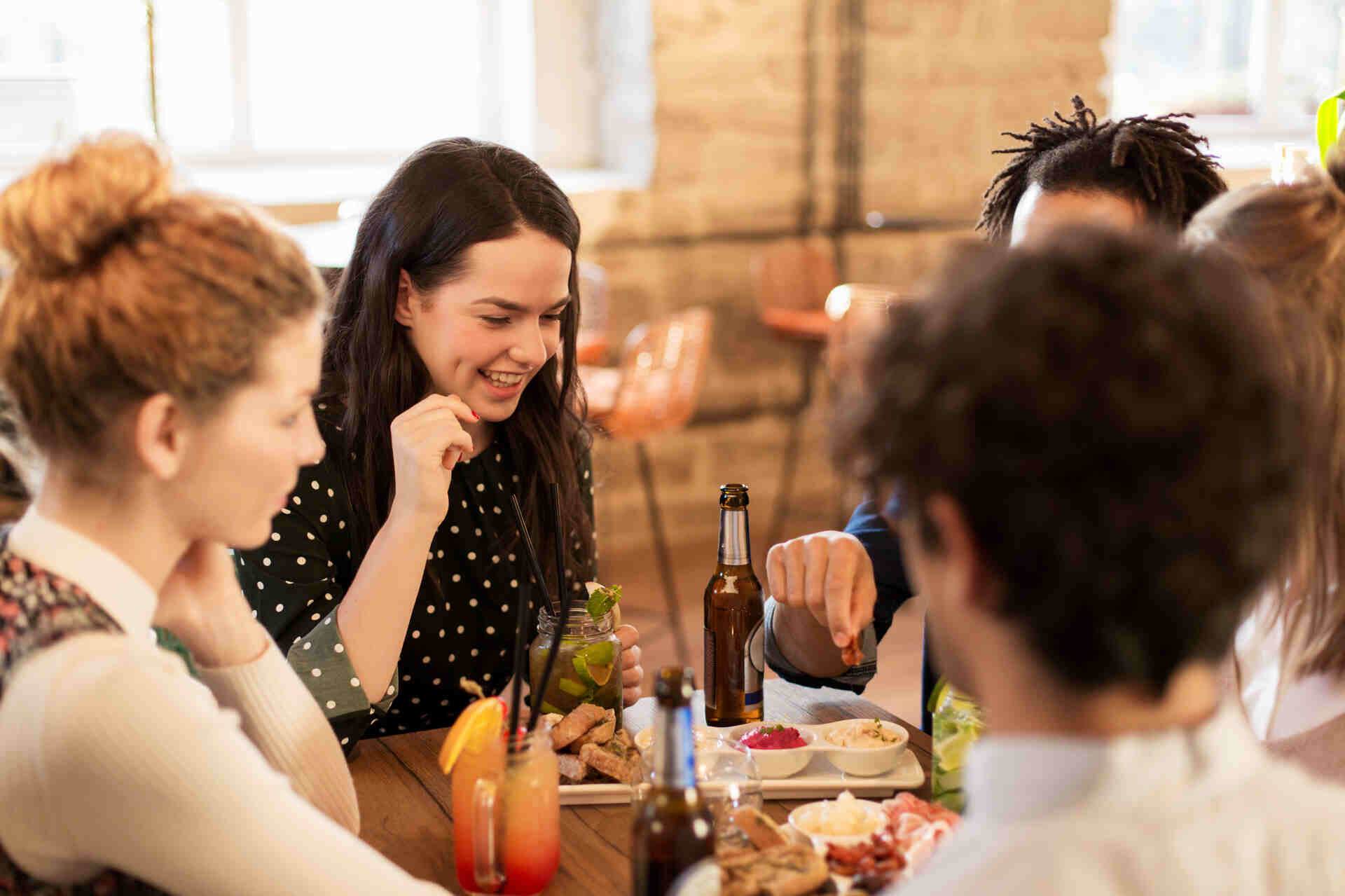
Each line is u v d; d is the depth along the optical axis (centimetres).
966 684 66
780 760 133
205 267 91
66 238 89
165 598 119
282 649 160
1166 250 60
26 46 424
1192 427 55
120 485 94
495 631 179
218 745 92
